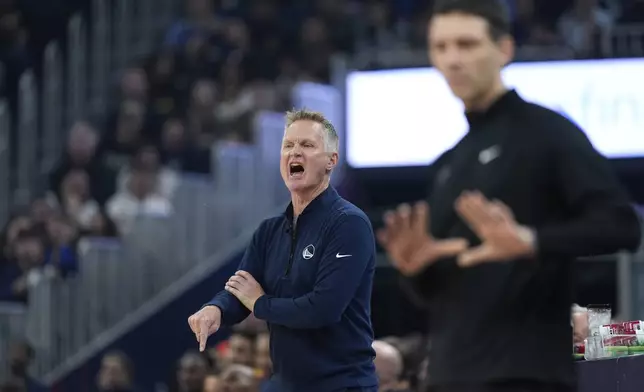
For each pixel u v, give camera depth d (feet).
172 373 76.79
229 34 123.13
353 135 95.71
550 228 26.16
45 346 93.97
